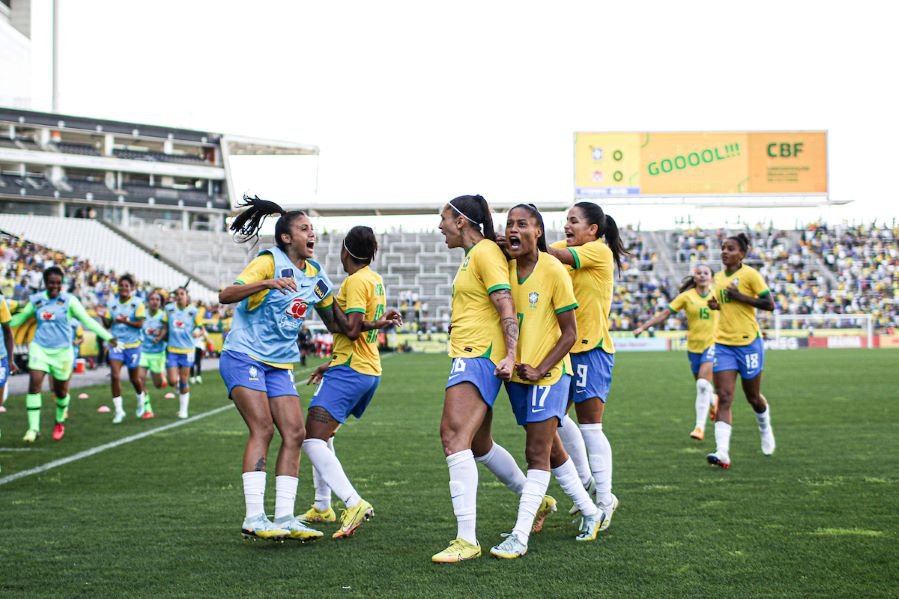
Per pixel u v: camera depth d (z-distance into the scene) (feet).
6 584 12.87
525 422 15.49
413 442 29.48
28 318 30.07
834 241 137.49
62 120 155.22
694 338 30.42
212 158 170.40
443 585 12.72
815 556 14.16
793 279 129.90
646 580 12.90
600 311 17.34
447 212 15.29
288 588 12.61
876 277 130.00
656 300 123.95
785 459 24.97
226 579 13.10
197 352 59.52
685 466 23.82
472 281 14.79
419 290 134.21
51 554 14.65
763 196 118.73
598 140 117.60
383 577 13.17
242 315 15.97
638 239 140.36
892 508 17.98
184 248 143.54
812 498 19.12
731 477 21.99
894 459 24.86
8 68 164.35
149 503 19.21
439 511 18.21
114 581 13.01
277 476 15.65
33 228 133.08
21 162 149.59
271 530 14.90
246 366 15.64
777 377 58.70
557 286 14.89
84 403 43.78
